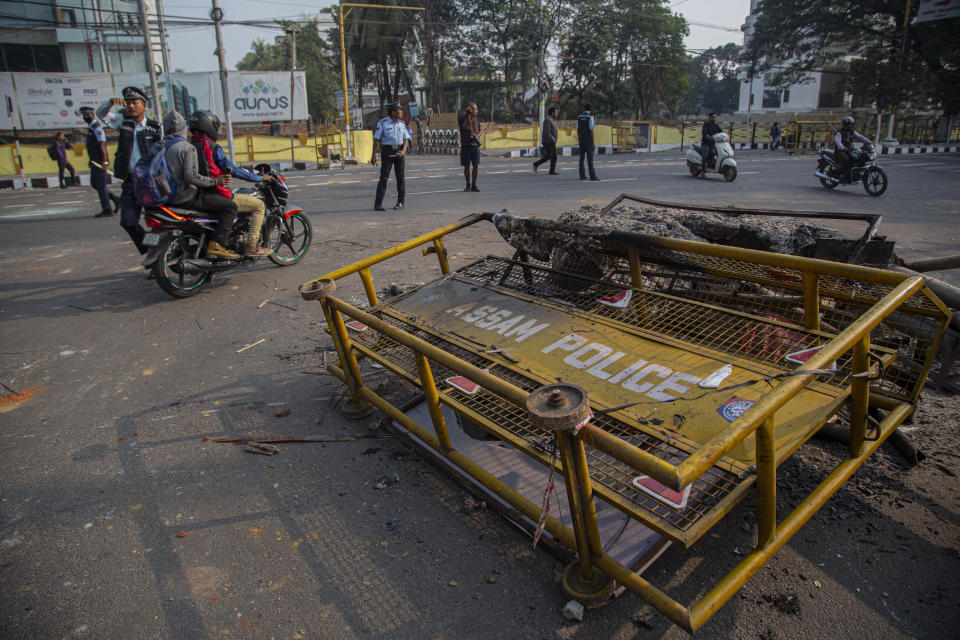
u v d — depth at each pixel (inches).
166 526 101.4
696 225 163.6
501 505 98.7
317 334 186.9
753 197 439.2
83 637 80.1
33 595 87.5
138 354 175.9
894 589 83.2
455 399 104.1
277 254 284.4
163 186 207.6
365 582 88.0
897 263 152.6
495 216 153.4
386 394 144.6
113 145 825.5
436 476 112.7
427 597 84.8
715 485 77.0
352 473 114.7
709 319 114.6
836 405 86.0
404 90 1980.8
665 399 91.5
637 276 132.0
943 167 723.4
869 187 451.5
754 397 88.2
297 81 1038.4
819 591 83.2
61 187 703.1
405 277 242.5
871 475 108.1
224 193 227.6
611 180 576.7
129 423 136.2
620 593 82.7
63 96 945.5
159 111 826.8
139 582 89.4
